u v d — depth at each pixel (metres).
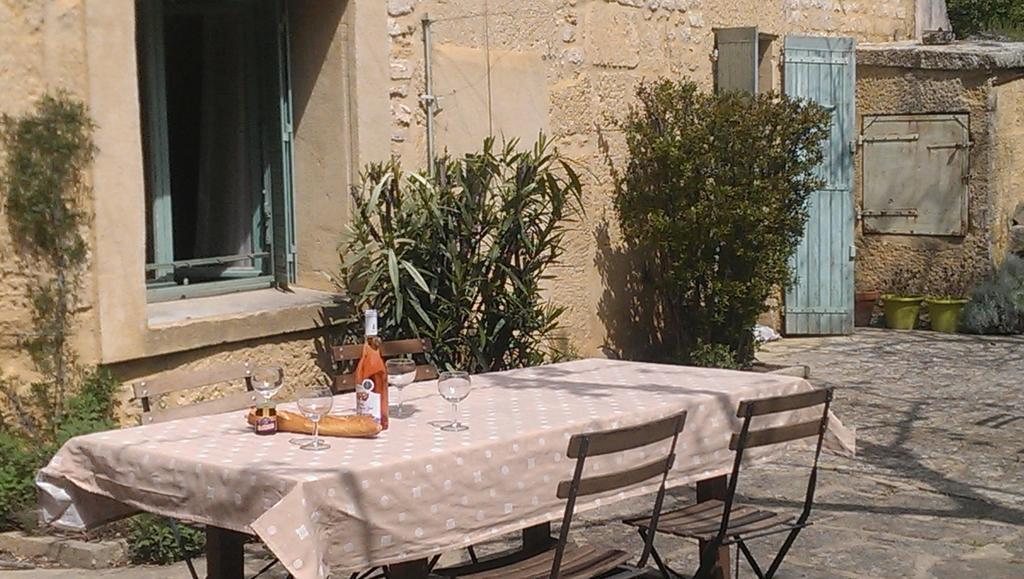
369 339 4.28
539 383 5.25
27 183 5.93
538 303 8.00
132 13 6.25
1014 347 11.16
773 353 10.83
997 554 5.63
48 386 6.01
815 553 5.64
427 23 7.96
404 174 7.82
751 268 9.45
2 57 5.86
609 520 6.26
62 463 4.14
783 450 5.19
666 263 9.92
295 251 7.67
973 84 11.93
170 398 6.49
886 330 12.20
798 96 11.45
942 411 8.61
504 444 4.00
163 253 7.07
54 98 5.98
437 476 3.78
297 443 4.00
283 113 7.59
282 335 7.07
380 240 7.12
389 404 4.73
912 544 5.77
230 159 7.51
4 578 5.32
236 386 6.84
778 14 11.42
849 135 11.64
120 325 6.20
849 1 12.52
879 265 12.59
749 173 9.31
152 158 7.00
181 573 5.38
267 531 3.35
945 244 12.23
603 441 3.90
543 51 8.90
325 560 3.49
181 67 7.18
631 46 9.69
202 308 6.93
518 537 5.93
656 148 9.35
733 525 4.70
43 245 5.99
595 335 9.45
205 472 3.70
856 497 6.56
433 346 7.07
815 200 11.59
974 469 7.12
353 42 7.46
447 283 7.19
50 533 5.70
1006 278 11.96
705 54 10.53
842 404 8.84
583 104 9.27
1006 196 12.22
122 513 4.29
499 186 7.39
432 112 8.00
